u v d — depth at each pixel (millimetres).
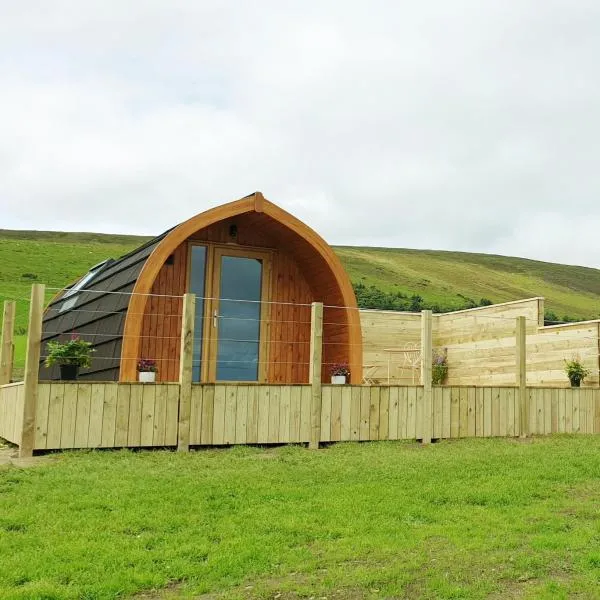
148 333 12586
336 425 11055
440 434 11883
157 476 7969
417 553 5598
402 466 9070
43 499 6777
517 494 7652
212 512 6543
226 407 10297
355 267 99562
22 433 8992
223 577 4992
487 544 5824
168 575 4973
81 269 73688
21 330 33156
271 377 13719
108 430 9547
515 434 12711
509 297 100438
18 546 5418
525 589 4922
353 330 13219
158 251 11383
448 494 7523
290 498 7188
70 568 4977
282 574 5102
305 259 13719
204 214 11859
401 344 18531
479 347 17797
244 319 13273
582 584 4984
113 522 6078
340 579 4969
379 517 6578
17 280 62312
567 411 13578
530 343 16359
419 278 100312
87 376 12672
